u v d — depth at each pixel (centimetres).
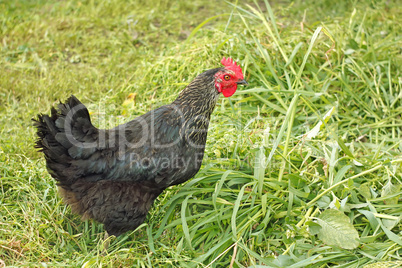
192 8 691
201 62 471
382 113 444
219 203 329
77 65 557
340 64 471
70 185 290
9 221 317
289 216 317
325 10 657
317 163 358
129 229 310
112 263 292
